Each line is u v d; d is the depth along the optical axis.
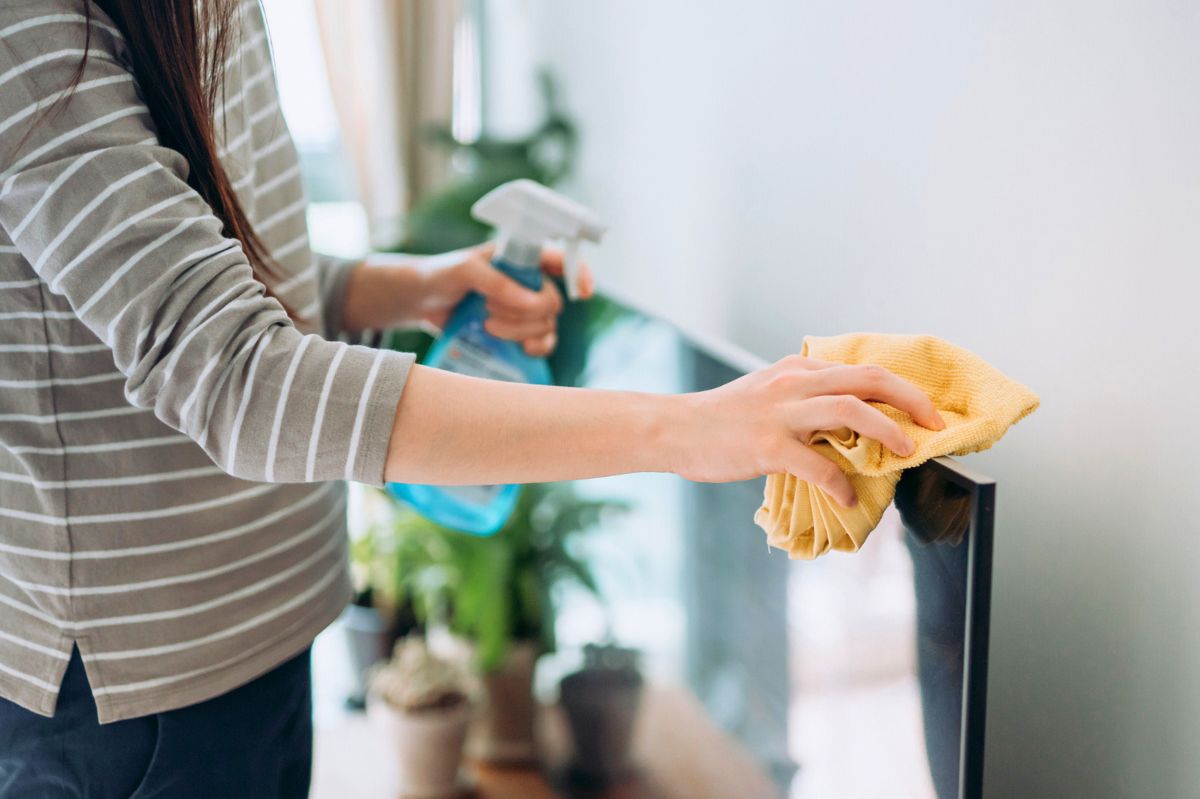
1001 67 0.66
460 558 1.46
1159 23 0.54
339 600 0.85
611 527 1.32
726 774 0.92
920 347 0.58
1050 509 0.66
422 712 1.36
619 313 1.17
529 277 0.95
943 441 0.52
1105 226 0.59
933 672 0.53
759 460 0.54
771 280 1.02
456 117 2.08
